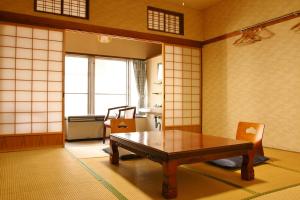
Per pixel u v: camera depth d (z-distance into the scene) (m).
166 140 2.42
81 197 1.84
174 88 5.19
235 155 2.18
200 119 5.50
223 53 4.97
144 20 4.80
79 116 5.34
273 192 1.96
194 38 5.41
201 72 5.51
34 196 1.85
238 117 4.61
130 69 7.19
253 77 4.32
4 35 3.63
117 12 4.51
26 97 3.75
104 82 6.83
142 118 6.68
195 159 1.95
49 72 3.91
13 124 3.67
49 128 3.91
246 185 2.13
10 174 2.41
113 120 3.45
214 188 2.06
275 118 3.94
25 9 3.77
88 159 3.12
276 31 3.93
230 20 4.82
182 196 1.88
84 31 4.20
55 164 2.83
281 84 3.85
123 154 3.17
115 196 1.87
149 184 2.16
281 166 2.78
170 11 5.13
